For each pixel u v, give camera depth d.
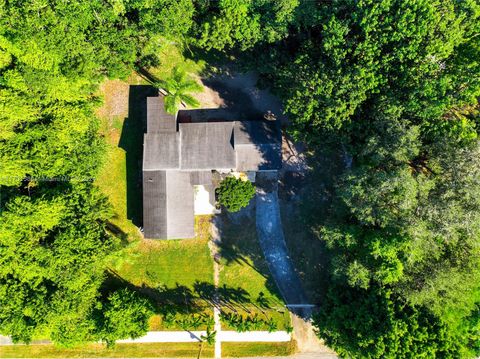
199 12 34.91
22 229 33.94
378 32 29.28
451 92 29.97
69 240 34.47
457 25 28.25
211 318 39.16
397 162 30.84
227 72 40.34
